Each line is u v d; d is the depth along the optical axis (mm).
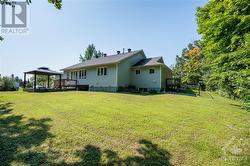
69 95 13703
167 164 3762
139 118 6762
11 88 23078
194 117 7324
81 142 4641
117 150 4266
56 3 5766
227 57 6477
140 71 21828
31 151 4188
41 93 15672
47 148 4328
